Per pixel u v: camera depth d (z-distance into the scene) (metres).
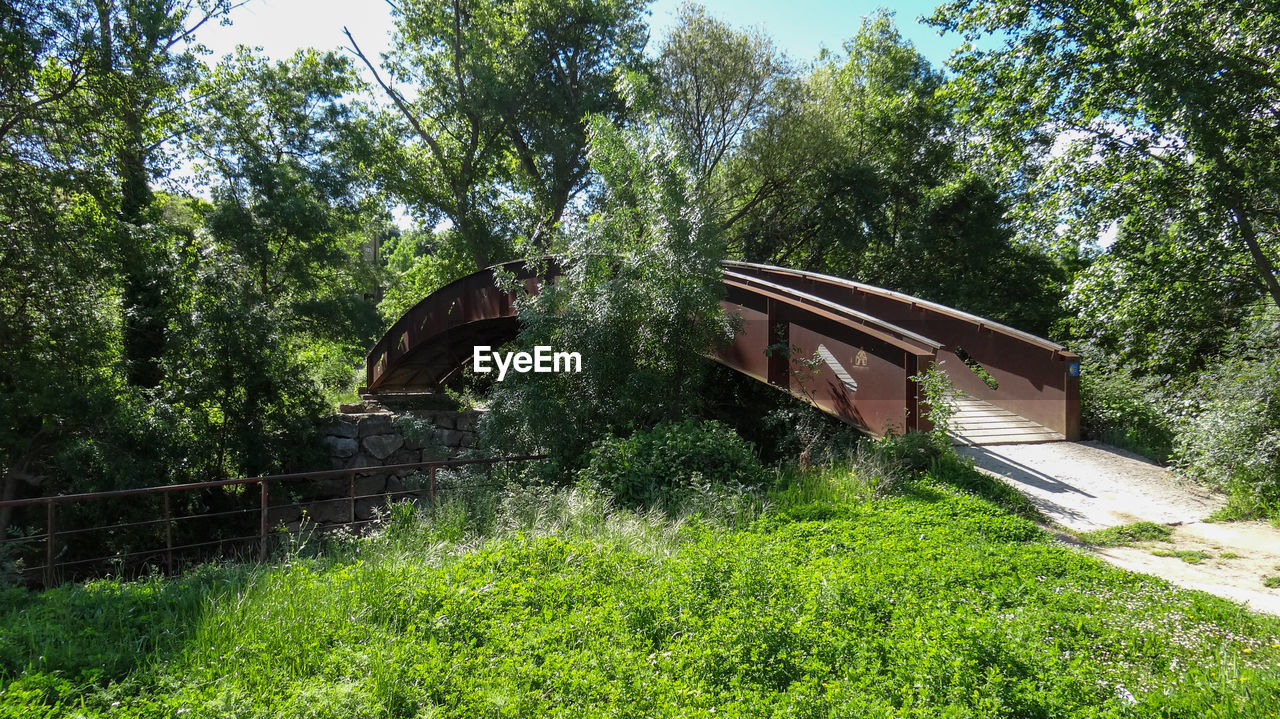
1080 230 14.14
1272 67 11.43
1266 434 9.42
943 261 29.42
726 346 12.94
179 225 20.02
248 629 5.08
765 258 32.41
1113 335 15.10
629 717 3.78
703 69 31.02
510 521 8.26
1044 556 6.43
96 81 15.63
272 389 16.97
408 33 30.36
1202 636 4.84
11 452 14.57
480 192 32.81
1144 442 12.23
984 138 15.99
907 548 6.59
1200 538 8.09
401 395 24.27
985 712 3.59
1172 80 10.84
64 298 15.44
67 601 5.52
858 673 4.15
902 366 10.46
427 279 34.28
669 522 8.00
